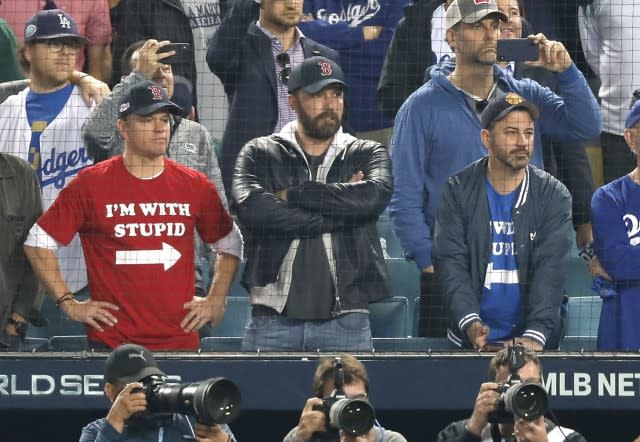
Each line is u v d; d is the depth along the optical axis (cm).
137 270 3139
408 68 3609
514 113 3244
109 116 3416
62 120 3491
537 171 3309
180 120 3447
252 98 3556
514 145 3241
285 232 3253
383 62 3684
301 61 3609
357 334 3241
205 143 3456
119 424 2403
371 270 3272
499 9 3534
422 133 3434
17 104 3509
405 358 3061
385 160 3341
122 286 3134
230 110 3562
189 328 3164
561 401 3045
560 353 3053
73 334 3406
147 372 2494
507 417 2431
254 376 3058
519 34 3597
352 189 3269
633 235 3288
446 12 3466
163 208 3167
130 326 3125
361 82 3697
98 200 3152
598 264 3303
